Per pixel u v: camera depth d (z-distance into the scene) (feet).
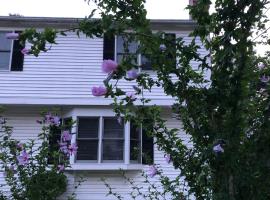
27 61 57.67
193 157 12.23
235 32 11.71
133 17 11.26
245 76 11.45
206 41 12.44
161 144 13.73
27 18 57.06
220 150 10.88
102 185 54.44
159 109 13.98
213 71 11.84
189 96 11.98
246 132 11.78
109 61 11.02
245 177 11.23
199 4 12.19
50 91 56.90
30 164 25.35
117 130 56.34
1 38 58.34
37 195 24.32
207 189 12.23
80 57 58.03
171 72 11.92
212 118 11.78
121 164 54.29
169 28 57.52
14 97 56.29
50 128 26.71
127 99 12.62
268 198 11.59
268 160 11.35
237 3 11.75
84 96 56.90
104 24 10.89
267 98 11.89
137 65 11.21
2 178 50.26
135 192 53.06
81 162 55.11
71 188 53.78
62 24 57.62
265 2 11.63
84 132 56.29
